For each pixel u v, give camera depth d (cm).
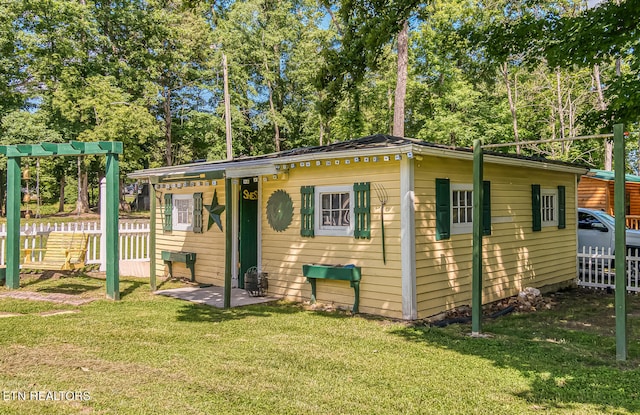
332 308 834
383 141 811
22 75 2708
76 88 2731
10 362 496
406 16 934
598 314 847
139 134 2661
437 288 788
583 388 457
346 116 2756
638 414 398
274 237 950
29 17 2631
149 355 536
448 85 2573
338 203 844
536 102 2827
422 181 766
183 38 3144
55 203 5059
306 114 3638
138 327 673
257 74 3728
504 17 2028
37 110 2900
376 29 915
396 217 753
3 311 768
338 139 3070
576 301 988
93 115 2738
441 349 588
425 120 2739
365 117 2841
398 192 751
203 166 1008
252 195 1026
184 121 3578
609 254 1179
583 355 578
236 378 466
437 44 2475
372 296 784
